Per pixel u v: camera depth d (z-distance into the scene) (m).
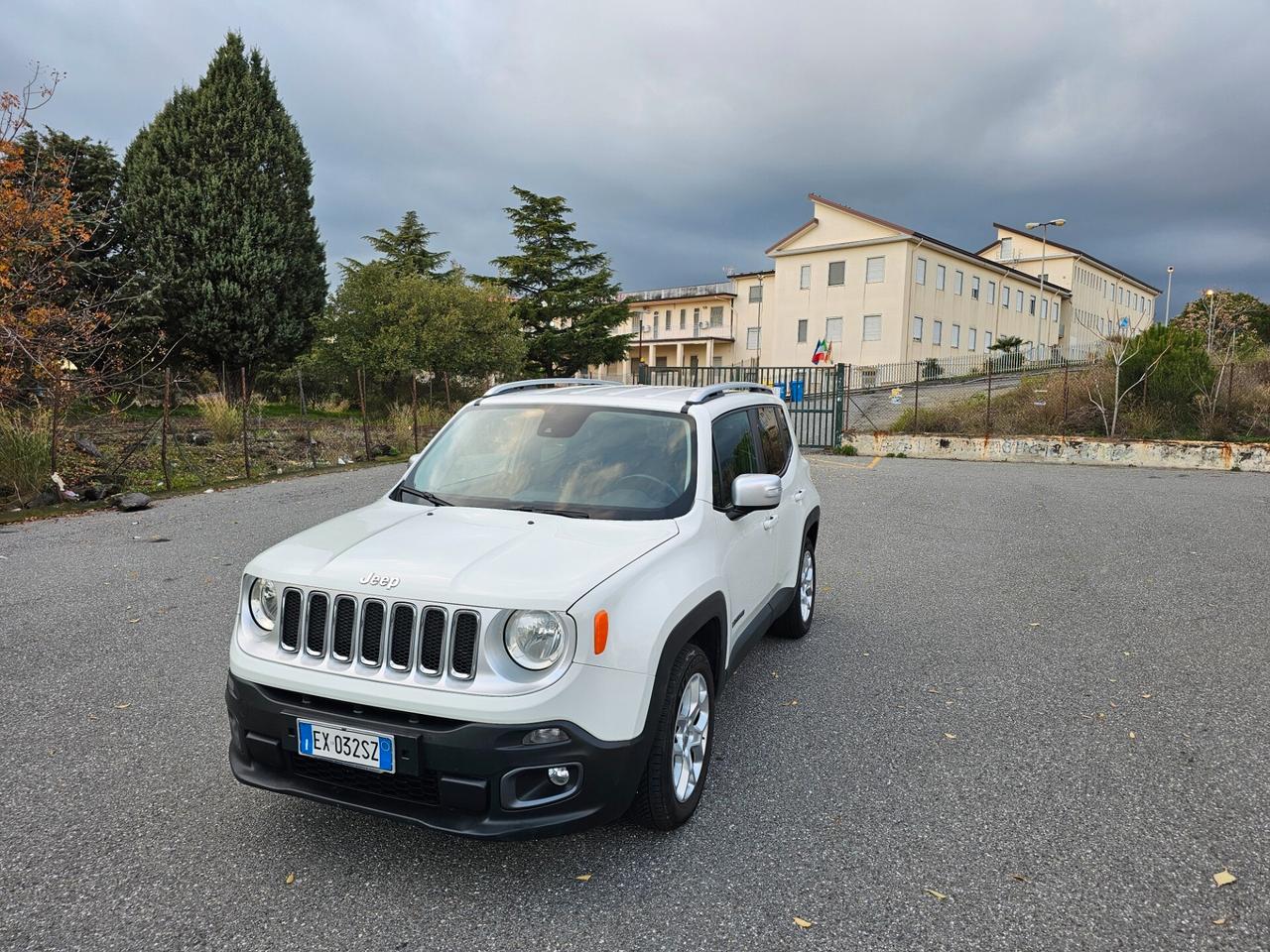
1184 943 2.52
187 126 22.34
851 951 2.48
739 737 4.04
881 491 12.55
